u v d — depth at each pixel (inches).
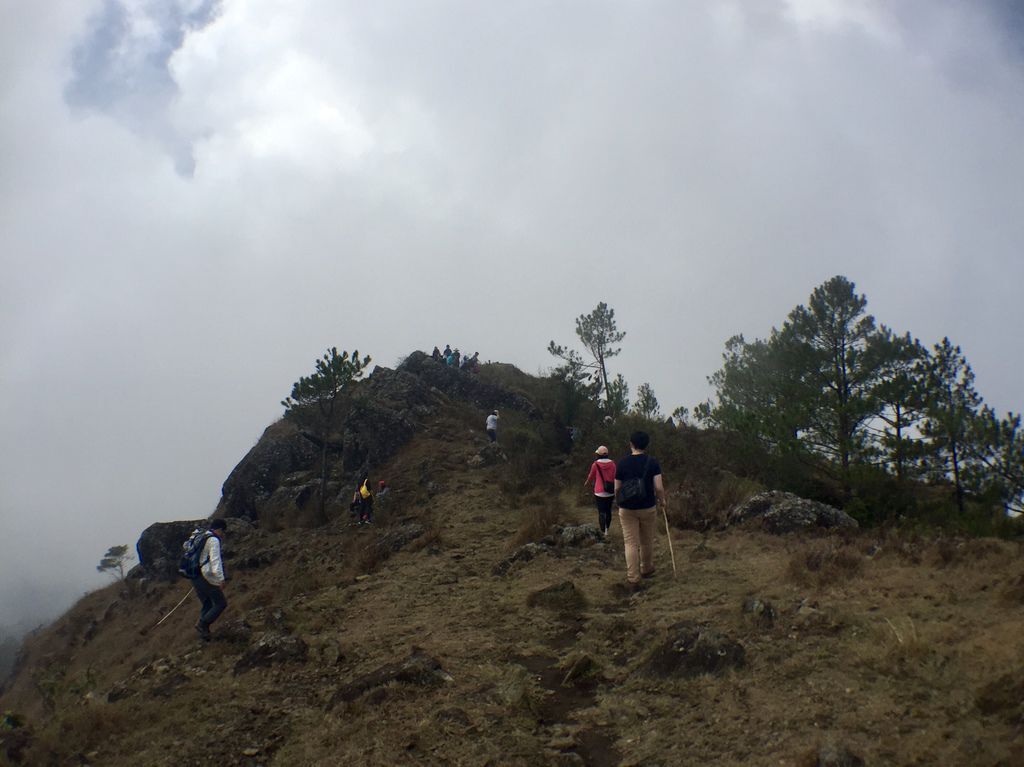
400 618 364.8
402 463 958.4
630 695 236.7
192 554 379.6
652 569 382.0
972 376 861.2
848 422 824.9
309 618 379.6
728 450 815.7
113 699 294.0
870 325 914.7
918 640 221.6
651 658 254.5
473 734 220.8
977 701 181.2
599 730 219.6
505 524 644.1
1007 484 697.0
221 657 324.2
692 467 763.4
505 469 866.1
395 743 217.8
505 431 1050.7
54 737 250.2
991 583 268.4
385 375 1230.9
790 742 185.5
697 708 217.3
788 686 217.5
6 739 257.9
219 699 270.7
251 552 818.8
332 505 948.0
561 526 542.6
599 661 268.5
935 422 749.9
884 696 198.2
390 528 719.7
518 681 253.6
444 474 889.5
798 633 254.5
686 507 538.0
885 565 324.2
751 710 208.2
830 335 919.0
